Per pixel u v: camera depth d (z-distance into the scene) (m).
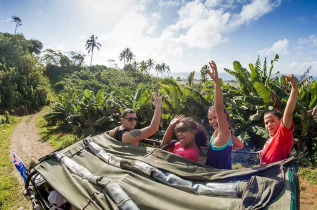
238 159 3.03
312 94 9.57
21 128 21.48
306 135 9.39
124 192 2.18
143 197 2.09
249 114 11.62
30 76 47.75
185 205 1.91
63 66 85.56
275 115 2.67
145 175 2.35
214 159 2.32
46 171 3.05
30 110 40.91
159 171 2.29
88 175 2.59
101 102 17.50
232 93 13.20
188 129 2.59
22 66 47.53
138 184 2.26
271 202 1.66
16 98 38.97
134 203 2.05
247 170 2.02
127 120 3.17
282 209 1.57
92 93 21.56
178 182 2.13
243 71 12.66
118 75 75.94
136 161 2.51
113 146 3.01
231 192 1.88
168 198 2.02
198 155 2.60
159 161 2.44
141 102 14.59
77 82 68.38
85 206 2.20
